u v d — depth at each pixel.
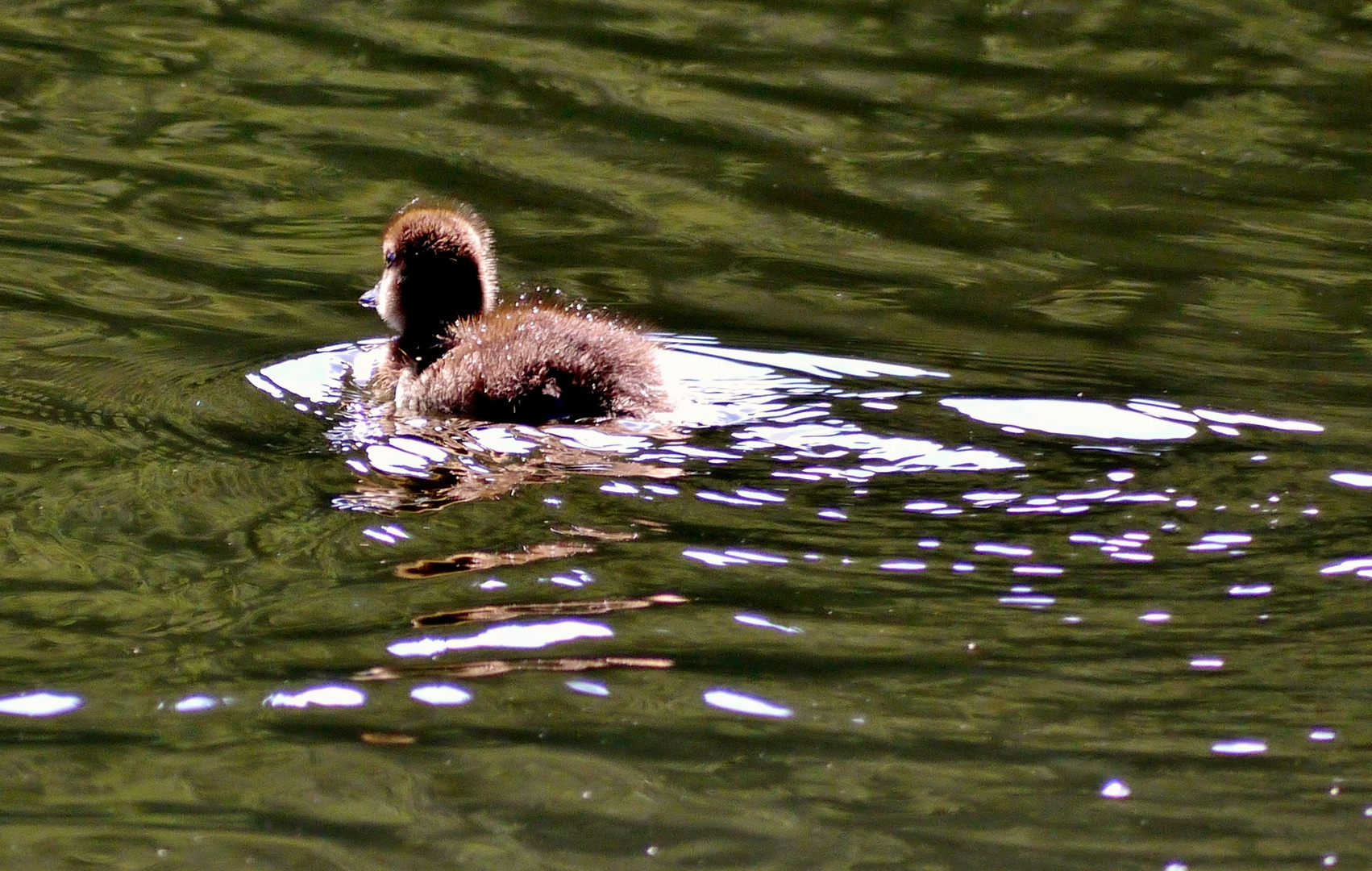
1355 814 7.63
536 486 10.50
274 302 14.20
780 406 11.92
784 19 21.19
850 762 7.96
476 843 7.45
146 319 13.70
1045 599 9.27
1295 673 8.64
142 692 8.45
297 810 7.64
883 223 16.12
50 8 20.86
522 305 13.88
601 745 8.07
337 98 18.50
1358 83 19.39
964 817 7.62
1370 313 14.41
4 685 8.48
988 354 13.28
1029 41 20.56
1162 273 15.19
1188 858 7.36
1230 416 11.95
